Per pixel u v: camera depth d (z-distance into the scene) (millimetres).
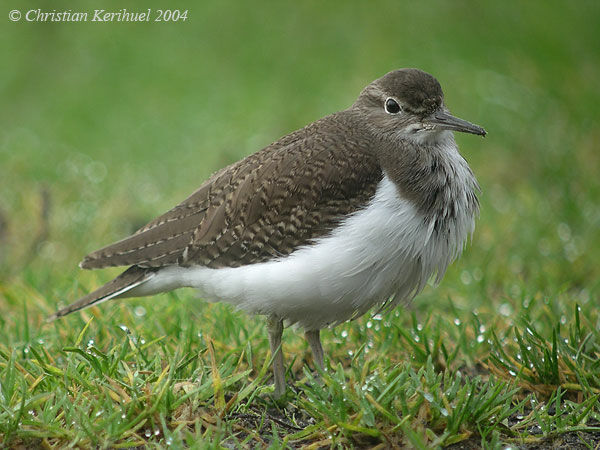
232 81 24047
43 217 15789
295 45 25359
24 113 24062
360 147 10133
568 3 25453
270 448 8250
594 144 18922
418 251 9781
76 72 25594
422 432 8359
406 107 10398
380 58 23906
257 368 10680
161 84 24391
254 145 20141
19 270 14781
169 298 12359
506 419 8820
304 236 9812
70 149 21797
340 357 11023
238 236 10094
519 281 12953
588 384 9547
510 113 20844
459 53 23641
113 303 12344
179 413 8781
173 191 18656
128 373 9172
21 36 27391
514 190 17547
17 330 11203
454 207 10133
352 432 8453
